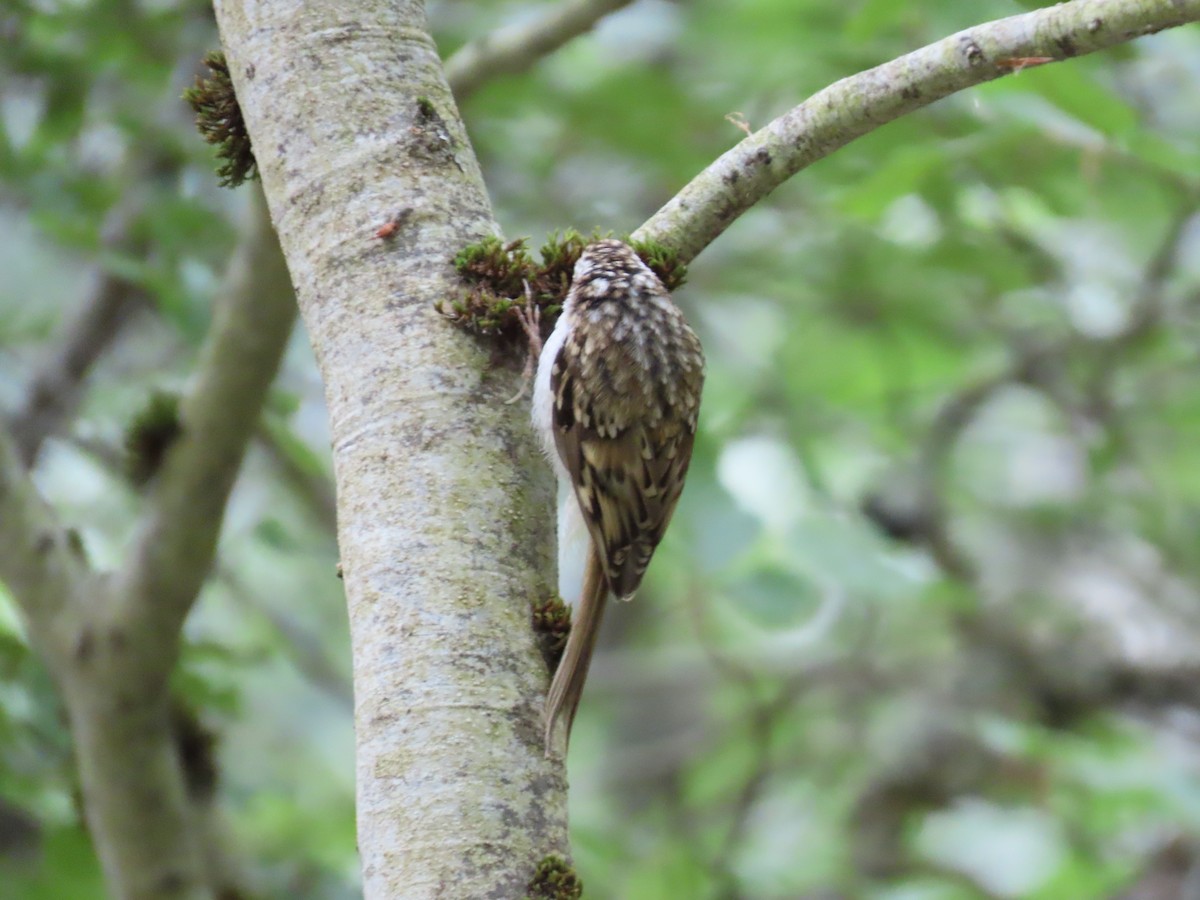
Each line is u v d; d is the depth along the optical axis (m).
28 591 7.62
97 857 8.86
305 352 11.29
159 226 10.19
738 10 12.49
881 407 14.04
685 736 16.36
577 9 8.72
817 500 11.01
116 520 11.73
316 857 10.50
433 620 4.54
